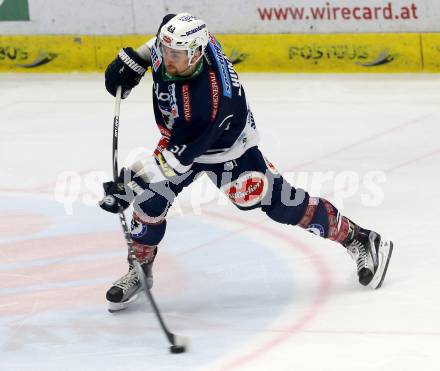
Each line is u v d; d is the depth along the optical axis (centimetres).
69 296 1284
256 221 1580
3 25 2914
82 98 2595
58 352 1093
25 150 2119
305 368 1008
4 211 1702
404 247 1420
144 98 2559
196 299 1258
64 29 2888
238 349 1074
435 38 2667
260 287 1290
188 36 1032
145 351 1082
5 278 1365
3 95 2661
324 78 2688
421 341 1064
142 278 1088
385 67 2719
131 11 2841
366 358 1025
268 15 2769
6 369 1048
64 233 1567
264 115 2336
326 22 2738
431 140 2064
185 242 1495
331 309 1186
